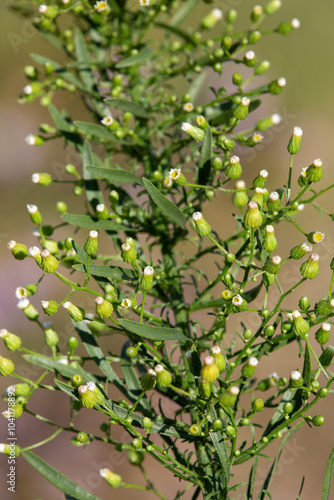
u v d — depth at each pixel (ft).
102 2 1.09
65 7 1.11
